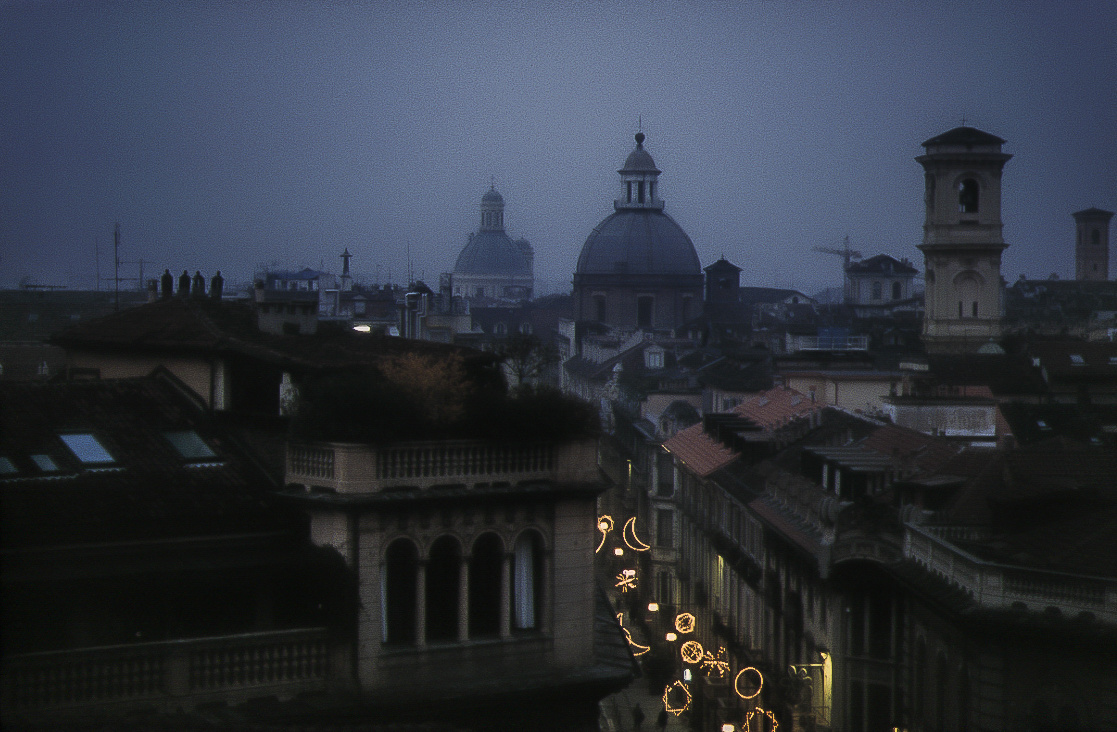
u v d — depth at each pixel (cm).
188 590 2988
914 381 9800
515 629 3275
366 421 3130
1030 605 4016
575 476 3338
